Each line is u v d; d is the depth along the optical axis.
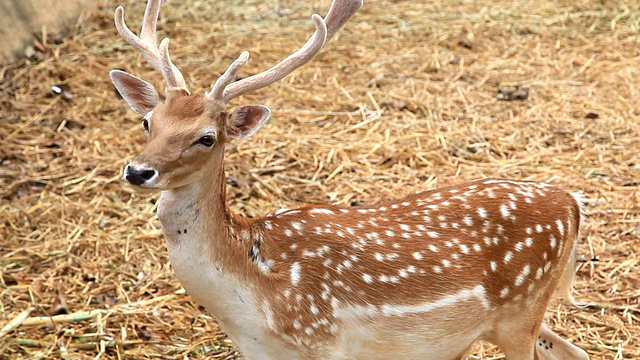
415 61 12.51
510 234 5.78
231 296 5.34
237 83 5.41
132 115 11.03
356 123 10.88
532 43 13.12
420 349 5.64
